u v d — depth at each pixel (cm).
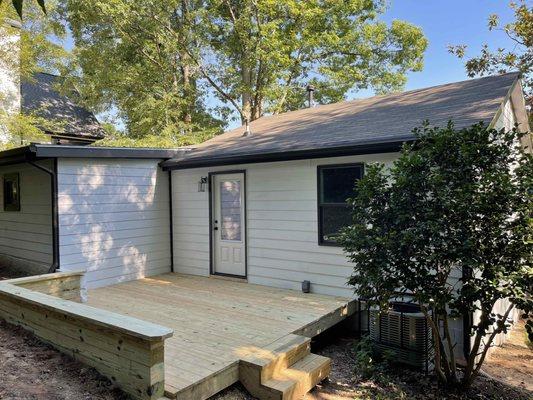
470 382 388
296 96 1841
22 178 711
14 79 1027
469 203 334
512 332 648
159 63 1602
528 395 405
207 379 308
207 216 723
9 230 759
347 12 1725
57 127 1536
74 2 1432
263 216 644
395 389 383
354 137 541
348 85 1822
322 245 579
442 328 461
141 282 684
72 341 342
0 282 466
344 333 557
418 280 357
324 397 354
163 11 1499
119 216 695
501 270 322
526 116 749
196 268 745
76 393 290
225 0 1655
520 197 334
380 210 379
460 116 513
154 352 278
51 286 506
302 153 558
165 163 747
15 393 279
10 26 983
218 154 669
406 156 377
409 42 1780
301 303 531
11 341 382
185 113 1742
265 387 325
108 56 1566
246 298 562
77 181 636
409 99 732
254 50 1600
